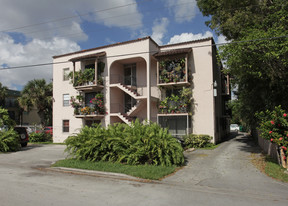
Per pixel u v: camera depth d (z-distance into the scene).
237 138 25.39
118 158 10.04
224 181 7.48
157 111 18.64
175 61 17.66
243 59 10.41
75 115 19.91
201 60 17.42
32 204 5.17
